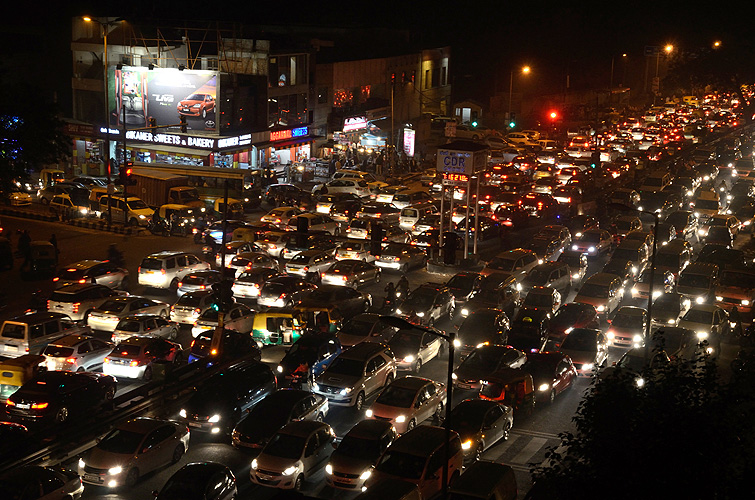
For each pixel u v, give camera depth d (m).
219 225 50.94
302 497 17.45
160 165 63.41
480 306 40.03
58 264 46.78
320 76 83.00
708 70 102.62
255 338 36.09
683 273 43.06
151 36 76.06
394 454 22.80
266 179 69.06
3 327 32.41
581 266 46.25
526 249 48.19
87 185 62.28
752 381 21.97
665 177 68.50
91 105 74.31
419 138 96.00
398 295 42.25
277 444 23.92
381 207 58.50
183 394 29.59
